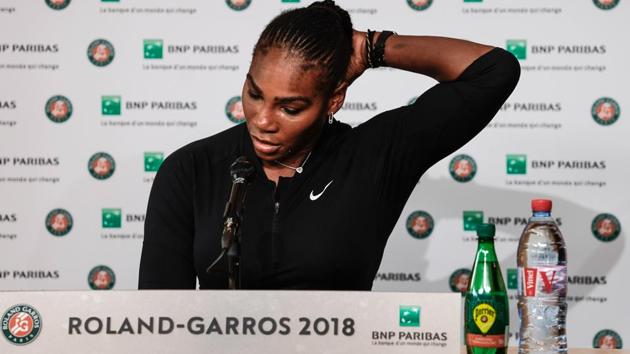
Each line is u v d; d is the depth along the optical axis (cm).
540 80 831
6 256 839
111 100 845
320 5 478
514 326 832
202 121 847
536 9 832
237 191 382
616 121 829
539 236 483
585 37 829
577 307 830
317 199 476
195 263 472
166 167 496
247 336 327
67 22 845
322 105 441
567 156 830
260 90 428
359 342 325
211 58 845
